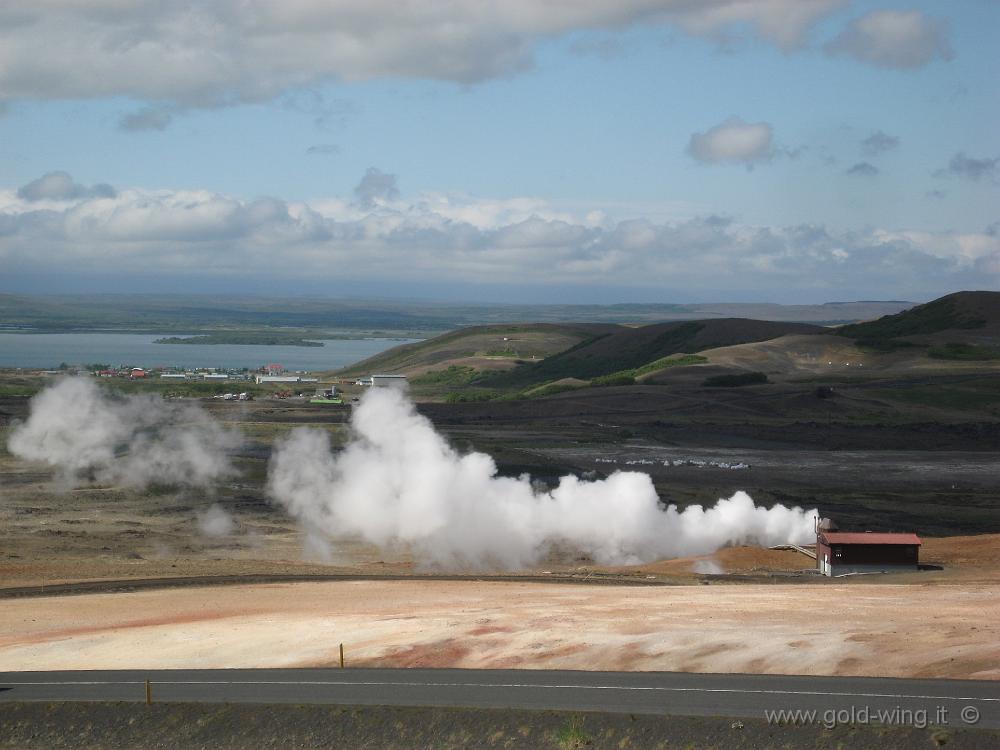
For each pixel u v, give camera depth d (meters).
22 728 38.69
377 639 48.81
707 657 43.84
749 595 61.25
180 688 41.78
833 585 67.88
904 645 44.53
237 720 38.31
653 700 38.16
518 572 81.12
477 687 40.47
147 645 49.41
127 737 37.81
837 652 43.75
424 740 36.28
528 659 44.38
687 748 34.41
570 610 55.47
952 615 51.47
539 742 35.50
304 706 39.06
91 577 70.75
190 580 69.38
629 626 50.19
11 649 49.47
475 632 49.56
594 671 42.25
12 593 64.44
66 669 45.31
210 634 51.31
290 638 49.66
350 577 73.06
